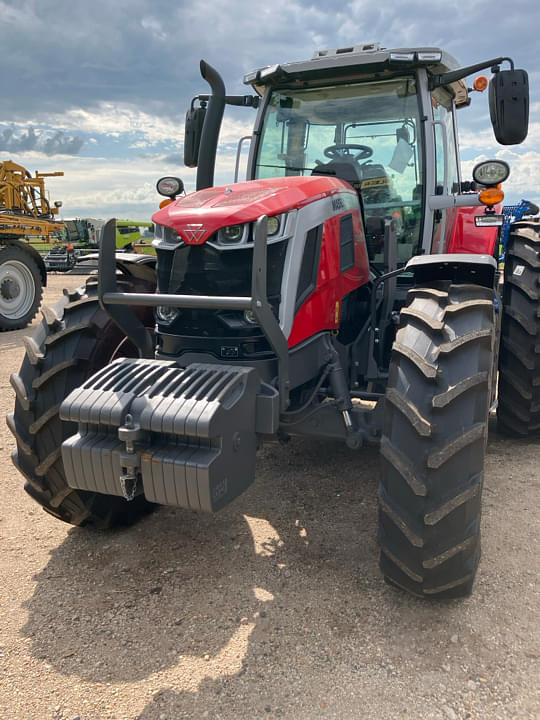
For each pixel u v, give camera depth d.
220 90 2.90
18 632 2.10
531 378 3.56
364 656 1.95
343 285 2.69
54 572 2.46
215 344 2.33
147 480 1.97
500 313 3.60
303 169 3.78
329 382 2.60
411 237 3.60
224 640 2.04
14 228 10.25
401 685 1.83
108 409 1.99
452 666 1.90
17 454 2.59
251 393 2.11
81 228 23.92
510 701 1.76
